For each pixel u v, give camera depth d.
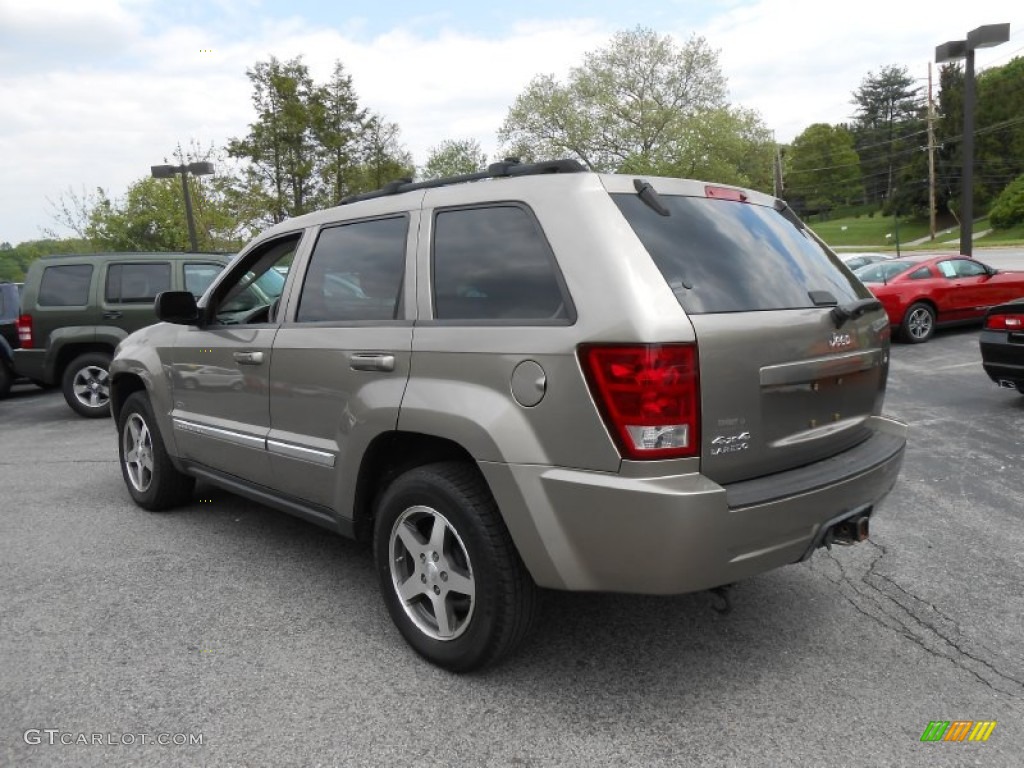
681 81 49.03
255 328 3.95
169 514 5.16
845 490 2.84
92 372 9.51
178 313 4.22
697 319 2.54
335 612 3.59
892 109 121.38
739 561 2.57
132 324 9.48
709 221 2.96
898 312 12.45
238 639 3.33
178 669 3.09
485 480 2.88
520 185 2.94
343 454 3.32
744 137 49.09
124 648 3.27
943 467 5.73
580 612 3.54
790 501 2.64
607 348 2.47
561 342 2.57
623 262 2.57
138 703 2.85
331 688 2.93
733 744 2.56
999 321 7.39
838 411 3.07
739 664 3.06
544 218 2.80
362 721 2.71
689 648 3.20
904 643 3.21
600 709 2.77
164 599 3.76
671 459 2.48
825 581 3.82
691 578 2.51
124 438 5.36
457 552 2.98
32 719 2.75
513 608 2.80
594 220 2.68
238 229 27.08
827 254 3.54
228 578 4.02
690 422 2.49
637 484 2.45
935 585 3.75
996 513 4.74
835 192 116.50
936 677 2.95
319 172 26.05
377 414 3.10
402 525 3.12
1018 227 69.88
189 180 28.27
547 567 2.66
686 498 2.42
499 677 2.99
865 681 2.93
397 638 3.33
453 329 2.92
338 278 3.56
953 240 69.12
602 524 2.52
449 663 2.99
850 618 3.43
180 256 9.78
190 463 4.64
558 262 2.70
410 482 3.02
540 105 49.16
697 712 2.74
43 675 3.05
